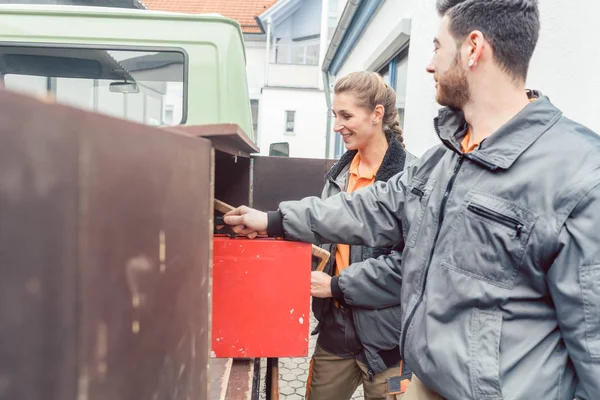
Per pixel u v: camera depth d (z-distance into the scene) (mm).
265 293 970
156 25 1705
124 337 346
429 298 838
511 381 730
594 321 656
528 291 743
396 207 1119
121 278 341
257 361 1245
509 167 755
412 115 2723
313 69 13766
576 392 739
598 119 1445
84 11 1680
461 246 799
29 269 263
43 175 267
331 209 1121
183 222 475
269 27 13586
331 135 9344
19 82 1715
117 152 333
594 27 1471
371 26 4719
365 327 1261
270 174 2357
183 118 1729
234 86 1753
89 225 296
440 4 895
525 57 802
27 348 265
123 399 346
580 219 672
